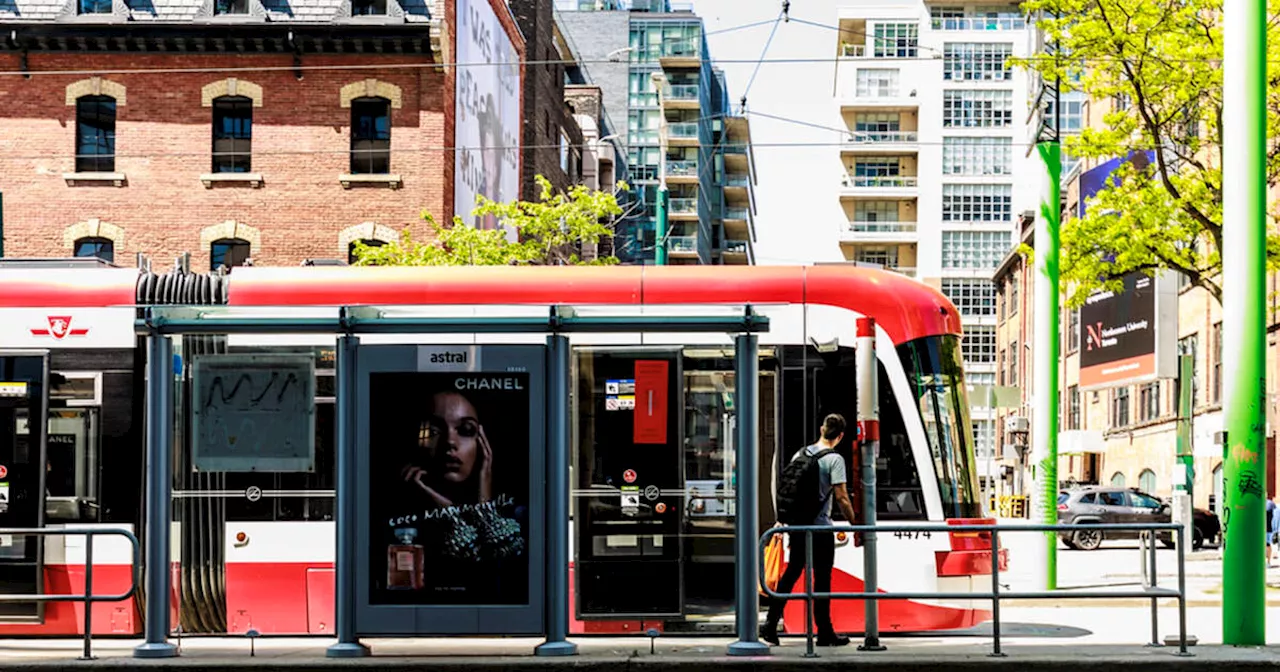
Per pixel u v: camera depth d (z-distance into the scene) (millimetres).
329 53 32750
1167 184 23547
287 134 32719
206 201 32594
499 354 12312
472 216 35688
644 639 14133
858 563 14578
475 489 12258
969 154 124125
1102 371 49125
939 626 14562
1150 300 44406
